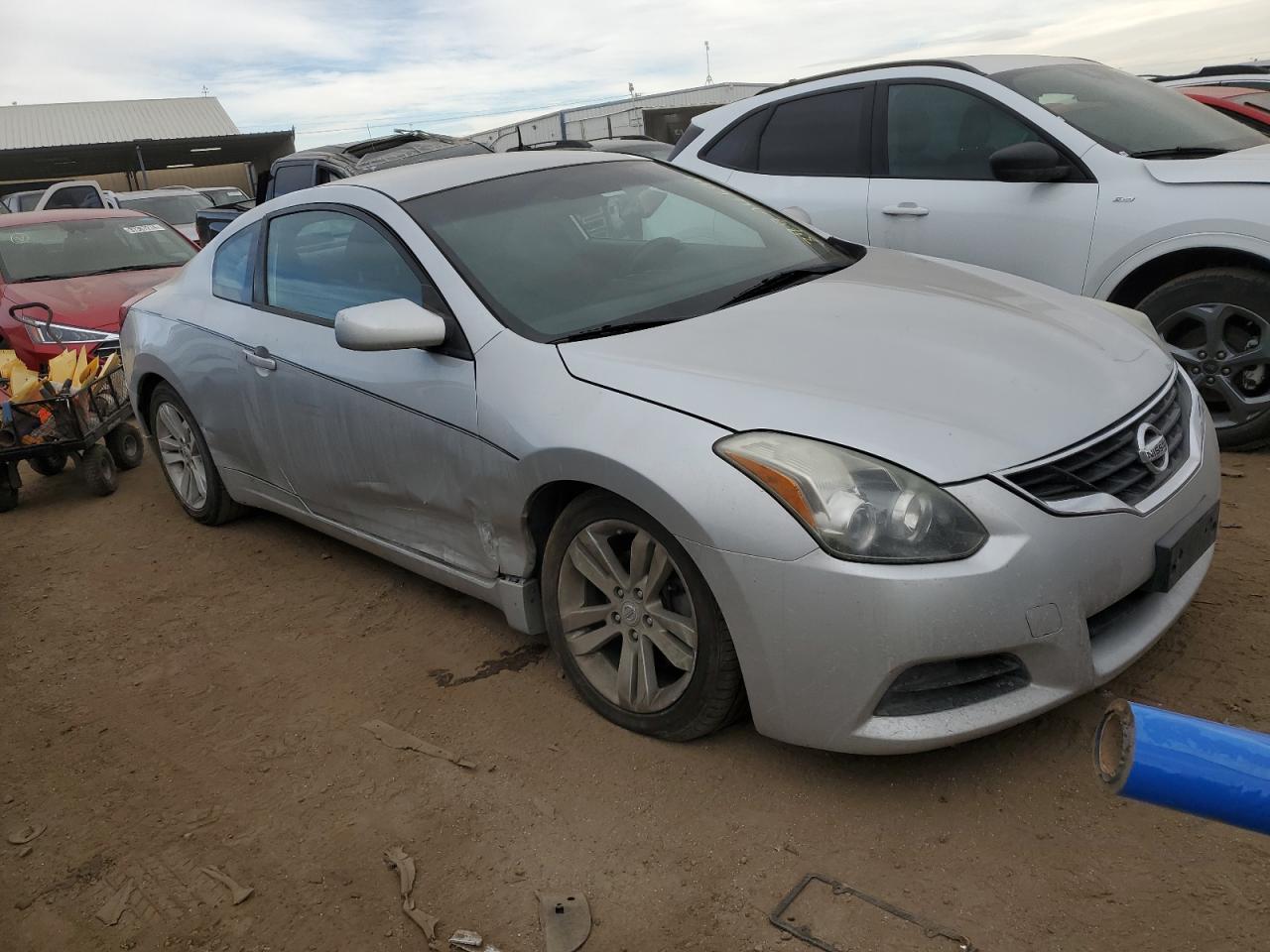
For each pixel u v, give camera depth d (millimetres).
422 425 3270
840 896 2254
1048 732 2729
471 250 3395
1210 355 4438
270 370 3928
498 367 3051
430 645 3613
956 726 2373
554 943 2219
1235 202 4230
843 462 2377
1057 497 2408
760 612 2432
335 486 3820
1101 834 2359
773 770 2699
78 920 2486
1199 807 970
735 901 2279
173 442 5039
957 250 5129
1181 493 2654
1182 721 979
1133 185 4535
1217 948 2018
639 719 2873
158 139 36000
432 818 2680
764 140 5945
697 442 2537
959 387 2609
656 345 2918
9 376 5832
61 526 5426
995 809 2477
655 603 2760
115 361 6273
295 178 11148
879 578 2293
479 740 2996
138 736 3264
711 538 2463
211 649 3795
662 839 2498
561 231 3570
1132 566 2492
